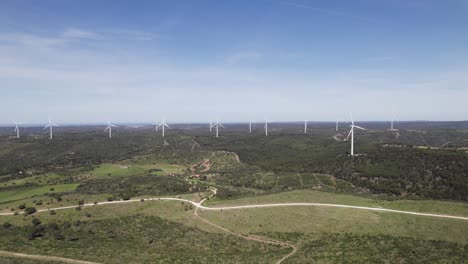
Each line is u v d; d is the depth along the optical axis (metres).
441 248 82.81
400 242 87.06
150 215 118.06
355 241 89.88
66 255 85.75
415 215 102.31
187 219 113.19
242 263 78.81
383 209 109.25
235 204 122.75
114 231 107.94
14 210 124.81
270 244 94.19
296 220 105.25
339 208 111.50
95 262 80.81
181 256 85.62
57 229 108.31
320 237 94.56
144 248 93.62
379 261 76.94
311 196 125.75
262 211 113.25
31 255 85.88
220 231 103.69
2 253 87.31
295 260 79.50
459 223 94.81
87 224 112.25
